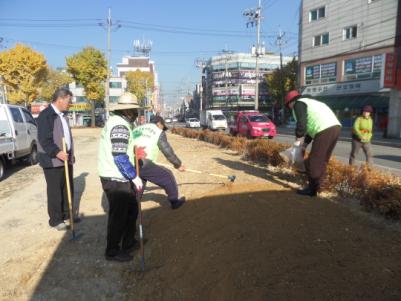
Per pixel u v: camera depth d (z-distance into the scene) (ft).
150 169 16.75
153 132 16.85
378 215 15.08
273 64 288.51
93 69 148.56
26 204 22.67
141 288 12.21
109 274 13.19
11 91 140.97
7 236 17.03
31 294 12.06
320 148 17.26
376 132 107.14
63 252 14.97
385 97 104.12
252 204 16.15
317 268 10.30
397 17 98.89
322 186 18.75
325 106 17.80
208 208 16.44
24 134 37.93
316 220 13.93
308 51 131.34
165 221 16.93
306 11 130.52
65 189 18.33
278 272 10.42
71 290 12.26
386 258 10.67
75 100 241.55
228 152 40.91
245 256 11.65
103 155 13.16
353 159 29.78
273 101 213.46
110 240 13.82
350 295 8.87
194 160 34.86
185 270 12.41
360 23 110.11
